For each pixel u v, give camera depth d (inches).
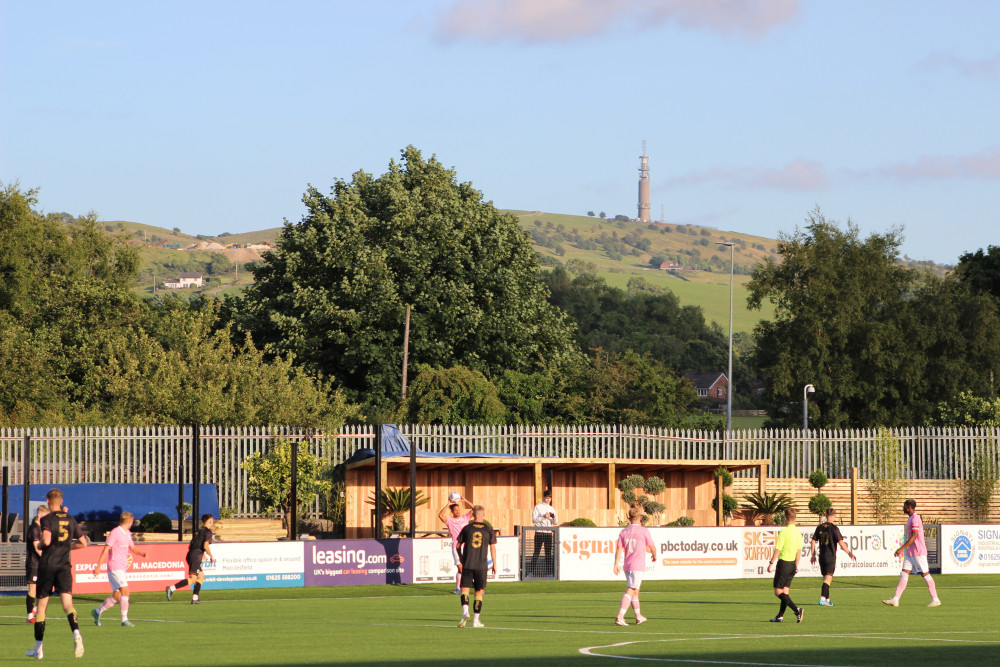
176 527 2711.6
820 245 4591.5
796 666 1010.1
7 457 2711.6
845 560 2367.1
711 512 3024.1
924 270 4761.3
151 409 3272.6
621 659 1067.3
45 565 1118.4
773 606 1726.1
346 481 2842.0
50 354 4042.8
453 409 3634.4
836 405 4490.7
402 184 4451.3
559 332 4505.4
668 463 2908.5
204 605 1742.1
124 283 5182.1
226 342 3572.8
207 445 2822.3
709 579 2244.1
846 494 3048.7
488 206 4571.9
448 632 1337.4
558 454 2965.1
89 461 2765.7
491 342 4308.6
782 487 3048.7
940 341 4586.6
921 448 3080.7
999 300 5073.8
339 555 2050.9
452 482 2955.2
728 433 3061.0
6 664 1067.3
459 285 4205.2
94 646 1211.2
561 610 1643.7
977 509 3053.6
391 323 4148.6
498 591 2003.0
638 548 1437.0
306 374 4060.0
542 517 2292.1
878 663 1036.5
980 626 1423.5
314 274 4259.4
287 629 1376.7
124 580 1448.1
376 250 4143.7
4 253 4291.3
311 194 4463.6
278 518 2822.3
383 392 4077.3
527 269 4554.6
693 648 1165.1
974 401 3740.2
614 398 4490.7
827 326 4537.4
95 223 5191.9
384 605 1734.7
